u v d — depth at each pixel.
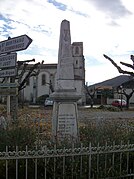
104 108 41.28
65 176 4.66
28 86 67.94
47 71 67.69
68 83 7.70
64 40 7.87
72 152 4.66
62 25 7.94
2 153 4.40
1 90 9.27
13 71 8.64
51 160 4.77
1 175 4.71
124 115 27.06
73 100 7.64
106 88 64.62
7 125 6.20
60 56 7.82
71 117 7.61
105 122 9.85
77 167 4.79
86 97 63.62
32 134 5.80
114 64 14.31
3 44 9.14
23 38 8.13
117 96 62.72
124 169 5.18
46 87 67.50
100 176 4.83
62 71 7.73
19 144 5.27
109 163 5.01
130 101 63.84
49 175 4.75
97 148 4.80
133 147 5.11
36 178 4.57
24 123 7.60
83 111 34.31
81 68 62.94
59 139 6.20
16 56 8.48
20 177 4.77
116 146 4.95
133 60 14.16
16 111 11.23
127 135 6.19
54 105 7.72
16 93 8.61
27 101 66.06
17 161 4.51
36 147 4.91
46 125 10.45
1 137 5.36
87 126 8.05
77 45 64.56
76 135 7.05
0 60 9.28
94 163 4.92
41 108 36.78
